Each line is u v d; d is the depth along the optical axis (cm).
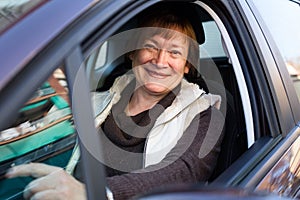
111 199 148
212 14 196
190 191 96
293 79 225
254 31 204
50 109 122
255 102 202
